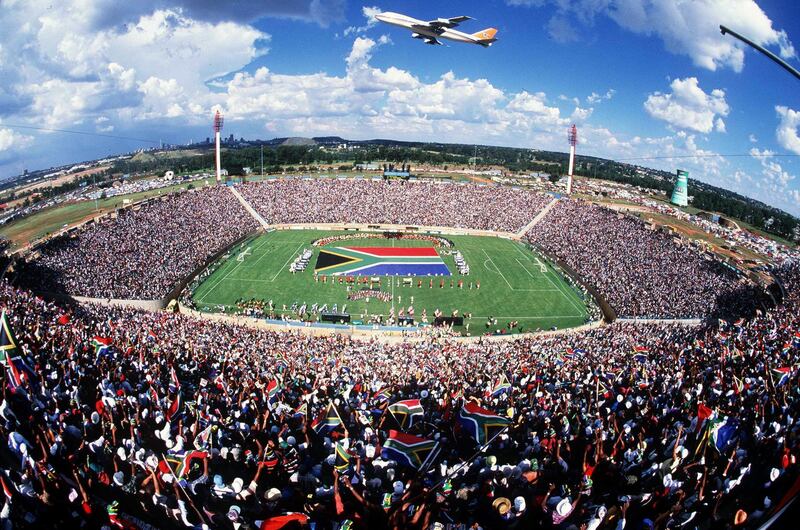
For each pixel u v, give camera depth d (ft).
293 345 167.32
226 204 409.28
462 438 76.69
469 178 598.34
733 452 61.72
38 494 49.57
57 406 80.23
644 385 108.06
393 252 347.77
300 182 465.47
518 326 230.89
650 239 328.49
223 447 72.23
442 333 213.25
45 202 432.25
